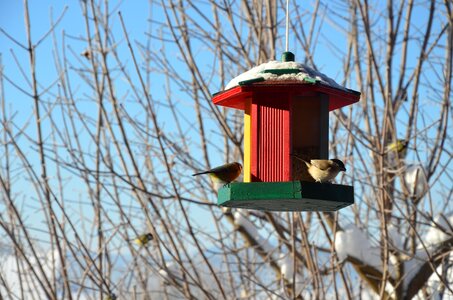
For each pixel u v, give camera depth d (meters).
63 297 13.18
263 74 9.90
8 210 14.50
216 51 15.35
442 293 14.54
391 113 13.94
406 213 14.23
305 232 12.83
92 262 13.06
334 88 10.01
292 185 9.12
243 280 14.64
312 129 10.07
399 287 14.59
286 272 14.96
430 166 14.61
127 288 14.34
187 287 13.09
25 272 14.26
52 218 13.27
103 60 13.79
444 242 14.50
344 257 14.53
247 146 10.20
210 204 13.52
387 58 15.13
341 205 9.72
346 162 14.40
